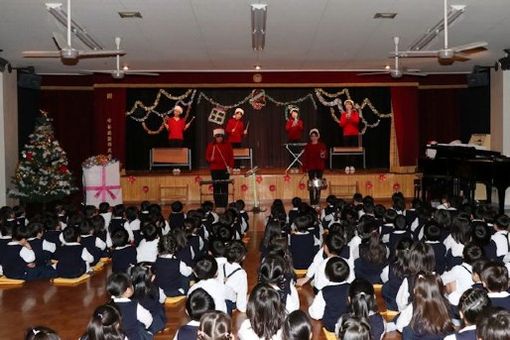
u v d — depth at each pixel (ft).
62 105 45.11
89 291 18.92
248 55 35.09
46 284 19.81
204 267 12.55
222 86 42.52
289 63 38.81
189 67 40.27
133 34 27.96
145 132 45.91
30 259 19.83
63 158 36.09
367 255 17.08
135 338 11.46
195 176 41.75
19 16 23.95
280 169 46.16
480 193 38.60
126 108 44.91
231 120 45.32
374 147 46.60
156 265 16.98
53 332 7.51
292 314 8.14
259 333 9.27
